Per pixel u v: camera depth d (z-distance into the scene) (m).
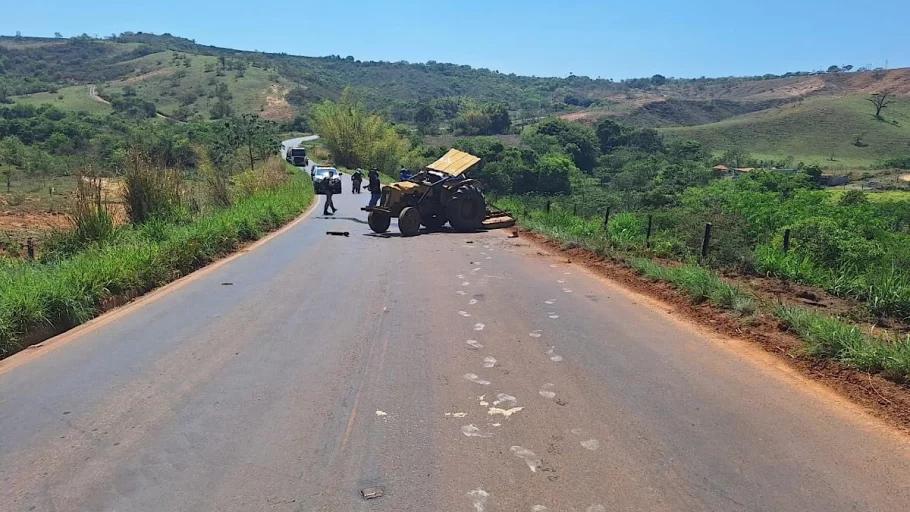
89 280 8.27
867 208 18.98
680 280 8.91
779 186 35.97
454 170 17.42
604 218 16.70
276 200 21.78
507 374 5.62
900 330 7.00
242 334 6.93
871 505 3.54
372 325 7.27
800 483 3.76
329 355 6.18
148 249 10.30
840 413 4.77
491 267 11.21
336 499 3.60
